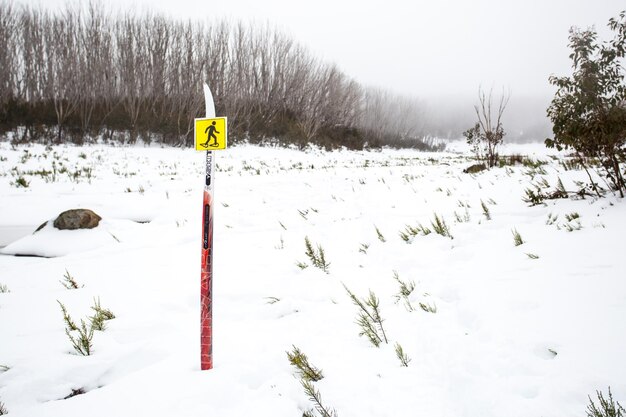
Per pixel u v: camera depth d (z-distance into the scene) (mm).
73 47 22547
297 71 34375
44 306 3068
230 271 3852
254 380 2012
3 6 22359
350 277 3471
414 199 6309
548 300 2330
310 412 1732
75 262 4324
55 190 8508
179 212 6703
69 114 20688
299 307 2965
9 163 12305
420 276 3229
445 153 44312
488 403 1603
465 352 1998
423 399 1733
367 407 1727
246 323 2738
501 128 9055
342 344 2326
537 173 6527
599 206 3869
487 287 2697
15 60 23453
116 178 10781
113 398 1864
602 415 1375
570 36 4020
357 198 7082
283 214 6367
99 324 2609
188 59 25984
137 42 24891
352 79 41969
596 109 3885
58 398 1943
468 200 5602
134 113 22703
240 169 14695
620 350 1732
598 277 2482
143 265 4148
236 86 28797
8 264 4406
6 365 2166
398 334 2354
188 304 3125
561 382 1614
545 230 3635
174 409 1770
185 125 22953
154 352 2307
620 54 3740
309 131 30531
